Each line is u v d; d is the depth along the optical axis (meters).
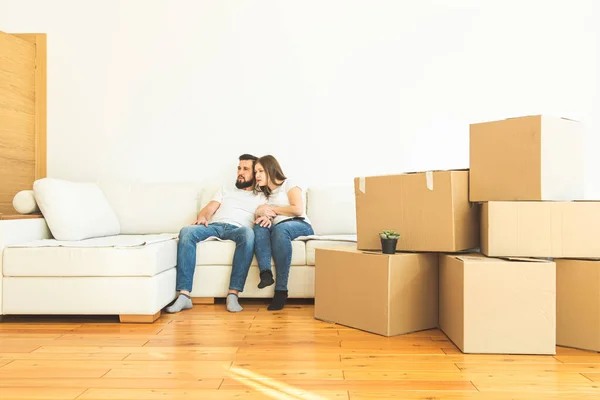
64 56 3.58
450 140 3.51
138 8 3.57
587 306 1.87
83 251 2.37
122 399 1.39
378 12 3.54
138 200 3.29
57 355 1.82
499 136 2.04
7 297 2.39
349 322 2.27
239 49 3.57
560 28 3.48
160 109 3.58
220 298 3.05
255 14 3.57
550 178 1.95
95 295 2.37
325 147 3.54
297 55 3.55
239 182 3.20
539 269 1.82
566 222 1.91
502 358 1.78
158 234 3.23
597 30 3.46
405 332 2.15
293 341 2.02
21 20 3.57
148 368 1.67
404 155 3.52
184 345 1.96
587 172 3.46
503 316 1.83
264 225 2.81
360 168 3.53
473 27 3.52
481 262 1.84
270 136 3.56
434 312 2.28
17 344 1.98
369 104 3.54
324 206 3.27
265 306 2.81
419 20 3.52
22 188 3.49
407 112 3.52
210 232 2.87
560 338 1.94
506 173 2.02
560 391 1.45
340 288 2.33
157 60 3.58
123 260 2.36
